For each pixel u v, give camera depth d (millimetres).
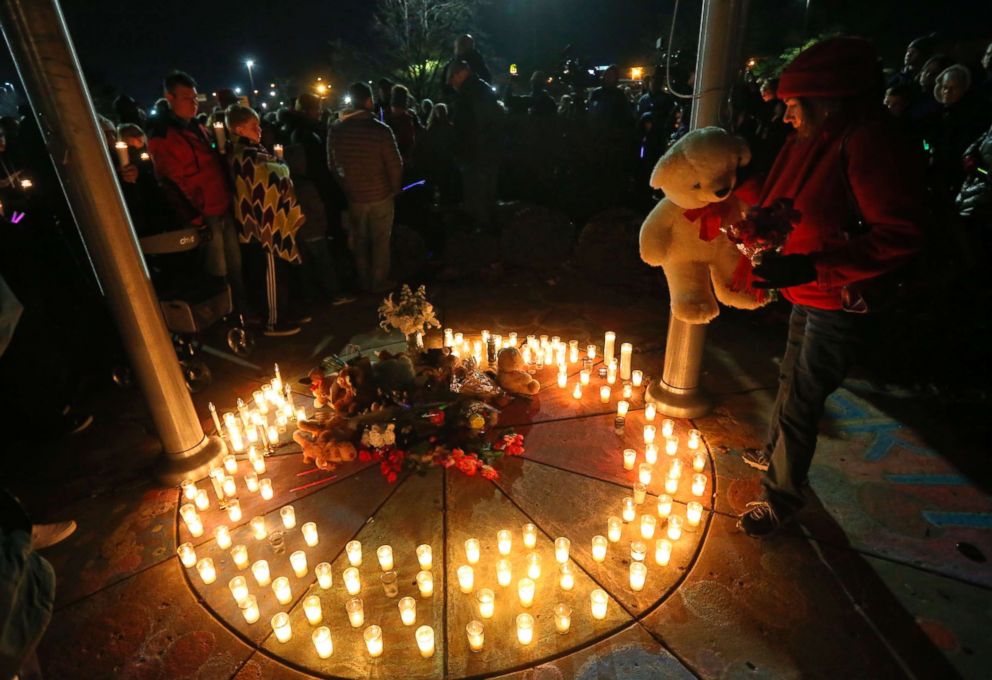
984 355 4156
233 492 3504
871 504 3242
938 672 2369
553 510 3330
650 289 6512
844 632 2557
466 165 7855
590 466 3678
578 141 8398
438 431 3783
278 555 3105
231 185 5066
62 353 4219
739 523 3104
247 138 4945
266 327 5750
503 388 4359
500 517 3289
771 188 2580
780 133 4539
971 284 4156
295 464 3818
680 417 4121
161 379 3457
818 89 2133
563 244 7379
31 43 2605
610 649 2531
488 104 7500
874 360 4430
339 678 2465
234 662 2557
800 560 2922
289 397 4496
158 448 4031
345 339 5594
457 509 3355
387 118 7906
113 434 4195
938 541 2980
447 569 2971
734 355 4992
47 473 3824
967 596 2680
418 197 7699
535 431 4031
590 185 8414
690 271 3396
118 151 4582
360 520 3312
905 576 2799
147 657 2602
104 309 4738
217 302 4602
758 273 2254
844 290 2270
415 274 7211
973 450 3617
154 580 2992
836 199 2268
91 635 2711
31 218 4297
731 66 3129
